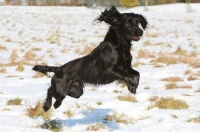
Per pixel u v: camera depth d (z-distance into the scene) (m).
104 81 8.18
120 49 7.94
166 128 9.12
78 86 8.62
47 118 9.77
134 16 8.10
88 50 23.84
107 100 11.86
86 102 11.62
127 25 7.94
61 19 51.03
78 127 9.13
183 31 38.09
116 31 8.07
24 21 47.47
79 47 27.30
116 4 74.69
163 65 19.66
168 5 71.44
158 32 37.59
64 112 10.46
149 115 10.20
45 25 43.53
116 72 7.84
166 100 11.21
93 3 75.62
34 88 13.91
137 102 11.74
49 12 62.88
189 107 11.08
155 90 13.53
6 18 50.88
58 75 8.62
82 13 61.53
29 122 9.41
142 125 9.34
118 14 8.09
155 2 77.25
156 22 47.31
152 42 30.61
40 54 23.69
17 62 19.80
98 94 12.89
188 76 16.44
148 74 17.16
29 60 21.23
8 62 20.47
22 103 11.46
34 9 69.62
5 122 9.33
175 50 26.00
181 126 9.21
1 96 12.48
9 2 82.50
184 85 14.39
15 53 22.34
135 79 7.98
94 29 40.19
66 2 83.38
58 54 23.66
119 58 7.91
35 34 35.25
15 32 36.47
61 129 8.91
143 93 12.74
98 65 8.12
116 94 12.89
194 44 28.98
